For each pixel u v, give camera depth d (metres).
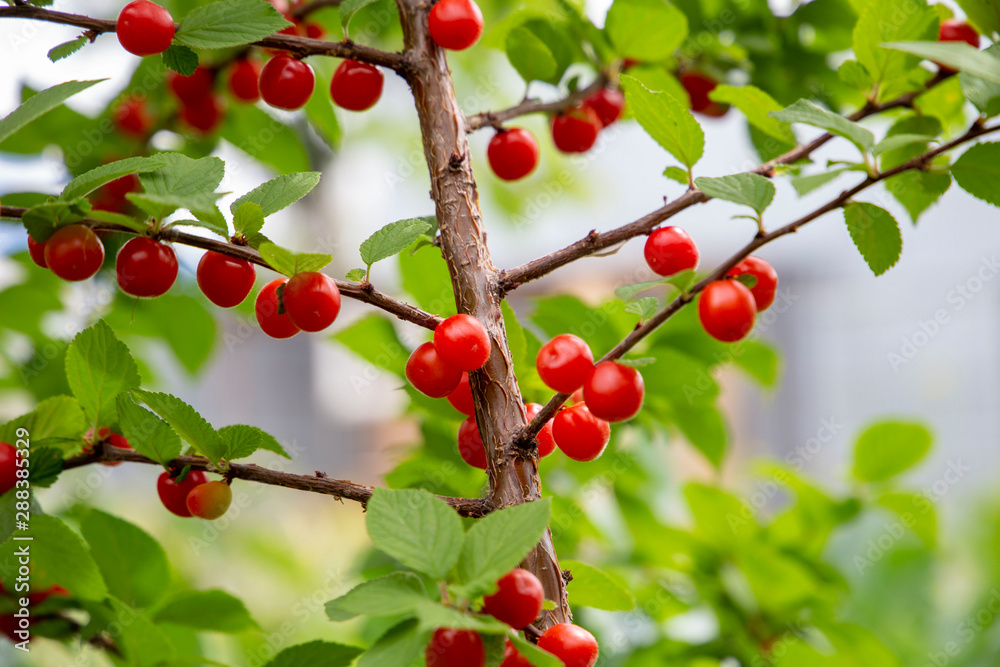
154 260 0.73
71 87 0.72
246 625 0.81
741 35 0.91
